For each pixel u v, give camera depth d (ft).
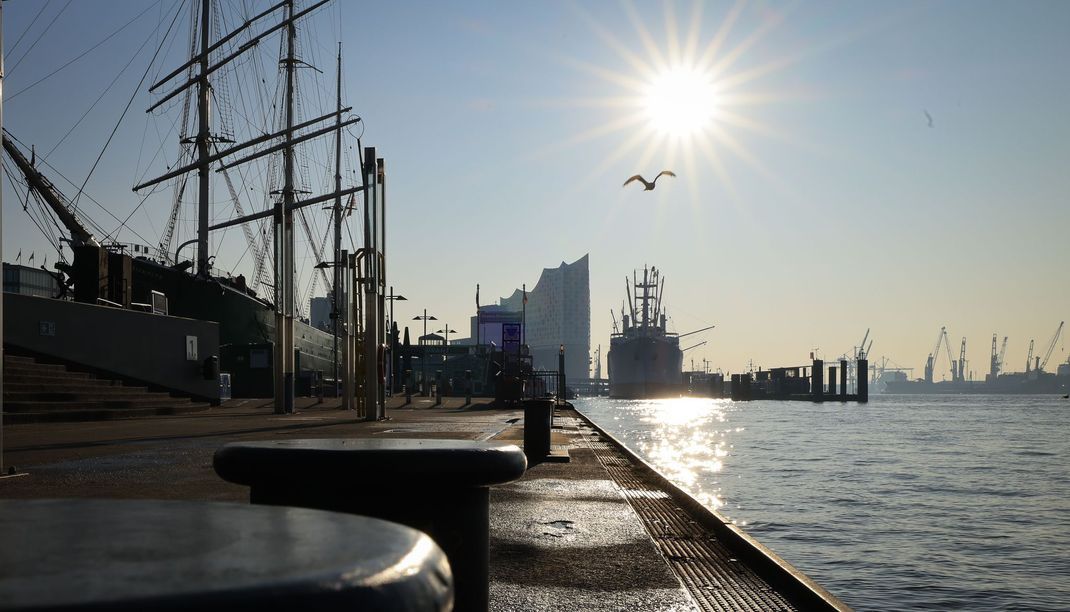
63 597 2.14
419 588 2.77
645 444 238.07
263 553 2.85
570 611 16.63
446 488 8.09
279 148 243.81
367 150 89.40
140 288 174.40
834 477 153.89
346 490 7.95
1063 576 74.38
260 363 197.98
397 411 120.47
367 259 89.35
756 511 111.96
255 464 7.85
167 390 122.83
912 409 595.88
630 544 23.31
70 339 105.29
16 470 37.86
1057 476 155.43
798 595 17.71
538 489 35.19
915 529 98.22
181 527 3.32
